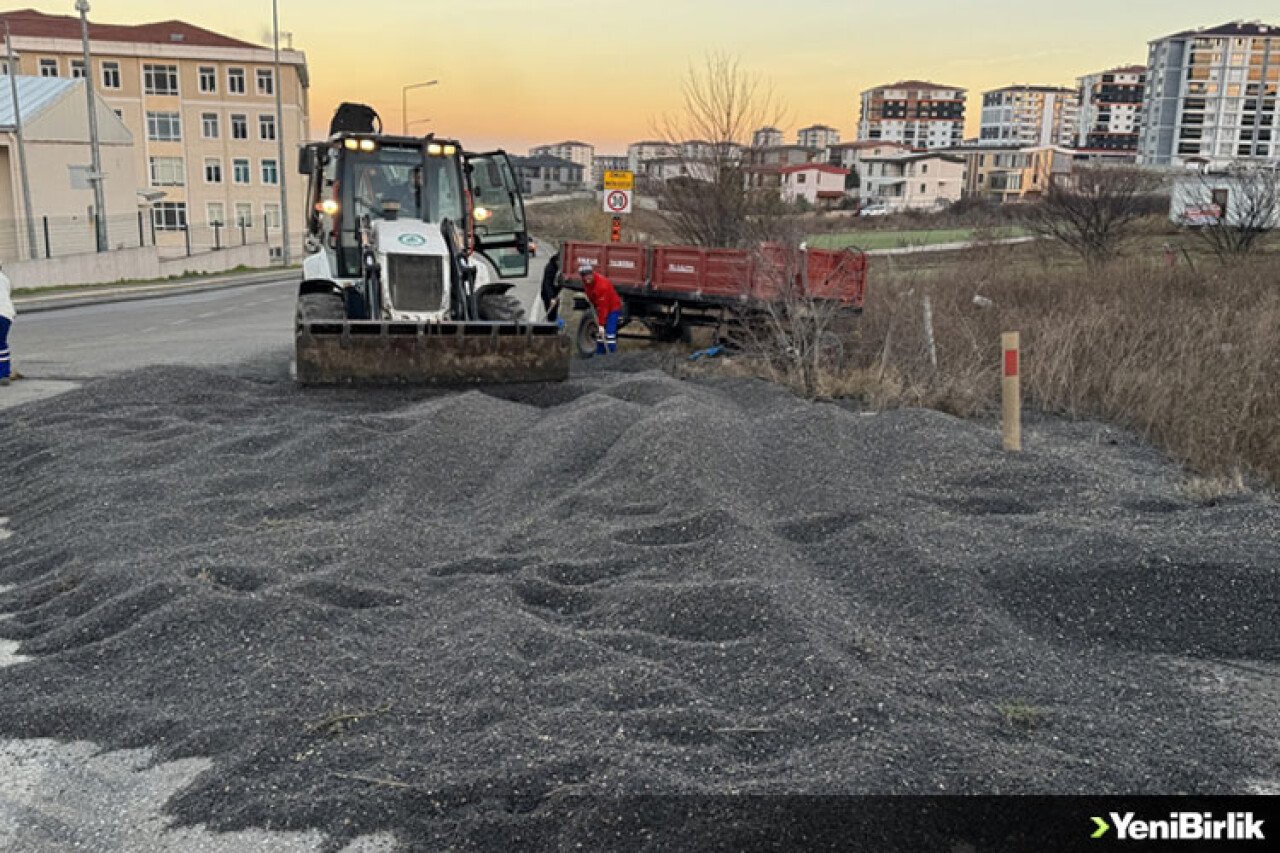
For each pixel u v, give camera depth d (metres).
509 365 10.65
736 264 13.17
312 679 4.38
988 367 11.09
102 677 4.54
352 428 8.12
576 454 7.72
